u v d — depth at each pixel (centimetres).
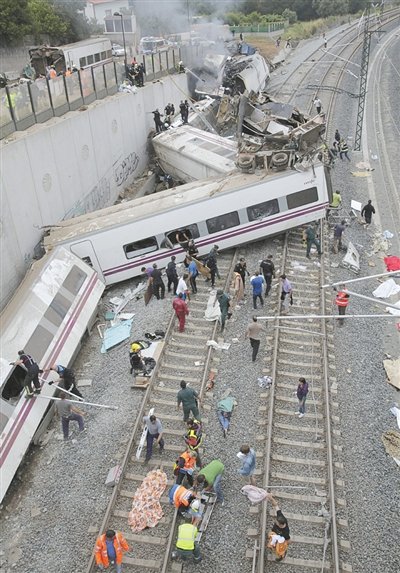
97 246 1895
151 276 1814
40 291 1609
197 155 2494
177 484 1112
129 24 5012
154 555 1061
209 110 3472
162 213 1939
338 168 2867
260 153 2095
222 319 1639
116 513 1147
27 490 1235
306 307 1762
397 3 8950
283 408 1383
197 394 1316
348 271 1984
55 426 1420
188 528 998
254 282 1694
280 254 2064
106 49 4188
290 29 6975
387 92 4194
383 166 2905
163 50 3550
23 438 1295
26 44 3775
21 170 1789
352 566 1020
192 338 1648
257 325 1470
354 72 4819
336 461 1228
